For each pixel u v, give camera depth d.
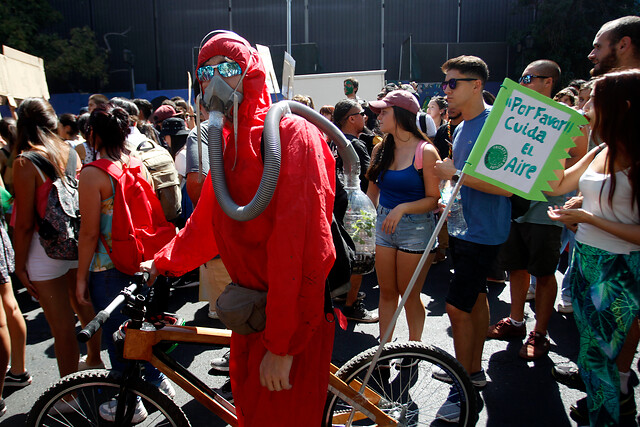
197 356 3.78
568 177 2.54
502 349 3.69
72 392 2.20
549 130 2.10
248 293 1.73
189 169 3.32
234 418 2.18
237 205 1.58
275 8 19.78
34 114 3.00
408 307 3.26
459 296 2.86
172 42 20.11
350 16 19.89
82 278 2.67
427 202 3.10
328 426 2.32
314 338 1.78
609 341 2.30
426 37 20.03
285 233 1.53
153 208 3.00
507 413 2.94
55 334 3.04
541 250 3.41
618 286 2.26
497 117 2.11
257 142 1.66
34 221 2.94
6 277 3.21
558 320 4.19
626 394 2.77
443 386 3.12
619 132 2.10
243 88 1.65
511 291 3.80
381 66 20.12
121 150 2.84
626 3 17.91
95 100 5.10
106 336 2.82
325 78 10.09
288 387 1.61
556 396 3.10
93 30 20.05
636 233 2.16
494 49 19.14
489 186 2.67
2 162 4.31
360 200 3.54
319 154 1.63
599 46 2.97
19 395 3.28
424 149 3.07
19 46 17.83
